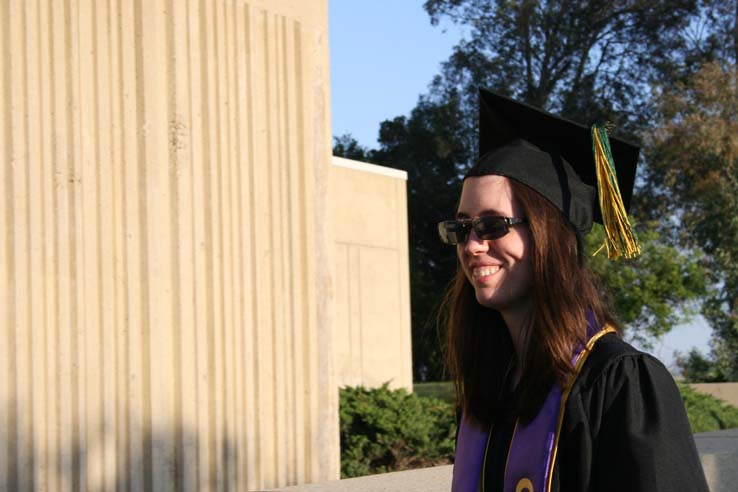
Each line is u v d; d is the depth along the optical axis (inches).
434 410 383.2
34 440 183.5
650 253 805.2
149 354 206.1
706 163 1030.4
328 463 243.6
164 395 208.7
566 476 72.9
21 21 189.8
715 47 1311.5
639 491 68.9
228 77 229.6
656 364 74.0
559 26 1392.7
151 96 212.1
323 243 250.2
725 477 194.2
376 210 592.1
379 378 580.1
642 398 72.2
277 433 232.2
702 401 527.2
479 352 86.7
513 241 78.7
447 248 1418.6
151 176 210.4
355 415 357.1
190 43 221.8
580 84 1395.2
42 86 192.2
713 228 1034.1
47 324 189.5
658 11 1338.6
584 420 72.2
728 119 1024.2
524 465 74.1
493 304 80.0
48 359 189.2
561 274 77.3
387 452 350.9
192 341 215.5
